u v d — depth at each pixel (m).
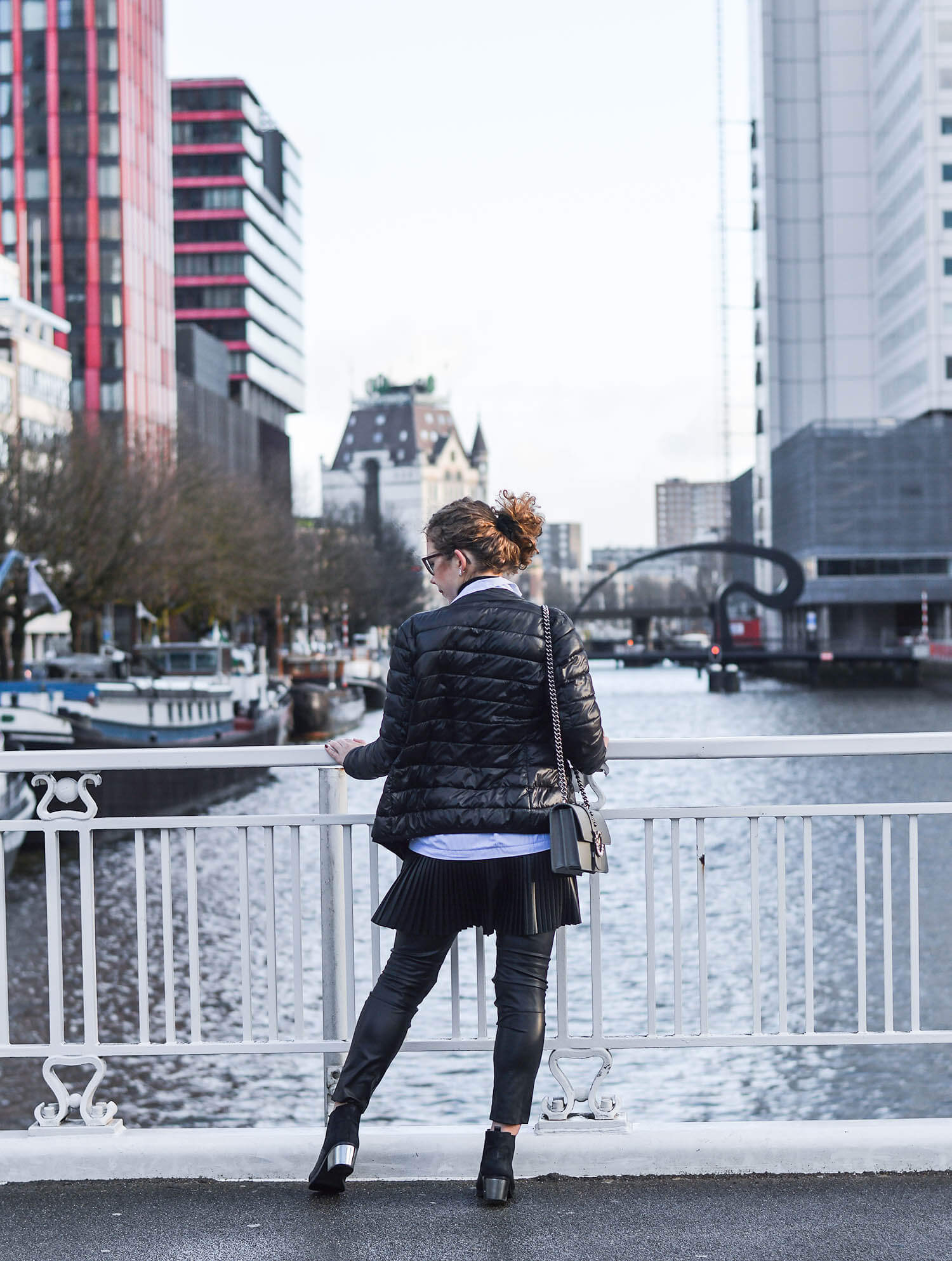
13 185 95.38
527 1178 4.44
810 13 144.88
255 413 150.88
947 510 119.50
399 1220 4.11
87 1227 4.09
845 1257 3.79
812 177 145.62
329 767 4.64
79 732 35.22
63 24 95.19
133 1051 4.66
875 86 140.62
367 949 19.62
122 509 49.31
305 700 65.00
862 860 4.71
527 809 4.05
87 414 58.75
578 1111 4.54
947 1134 4.46
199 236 145.00
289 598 85.62
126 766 4.56
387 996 4.31
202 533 60.47
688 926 20.88
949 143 122.44
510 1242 3.93
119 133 95.31
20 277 89.25
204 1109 14.83
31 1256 3.89
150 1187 4.39
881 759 48.50
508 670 4.07
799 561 127.38
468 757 4.08
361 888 21.47
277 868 27.22
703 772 44.91
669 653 128.62
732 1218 4.09
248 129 146.62
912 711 84.06
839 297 144.38
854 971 18.84
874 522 119.69
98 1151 4.47
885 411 138.12
